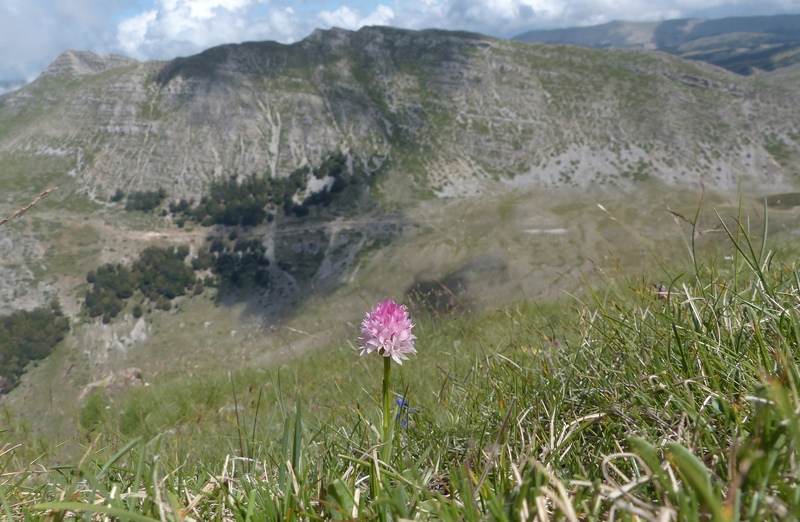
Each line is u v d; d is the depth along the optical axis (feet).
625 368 9.93
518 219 329.11
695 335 8.87
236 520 6.54
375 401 12.01
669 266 17.51
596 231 203.41
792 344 8.35
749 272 13.03
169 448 15.33
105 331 526.16
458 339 28.71
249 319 531.09
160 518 6.29
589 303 17.31
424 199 653.71
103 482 8.18
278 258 602.85
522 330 18.15
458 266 260.62
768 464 5.04
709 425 7.30
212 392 35.88
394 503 5.94
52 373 485.56
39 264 615.98
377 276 435.12
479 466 8.07
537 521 5.59
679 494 4.90
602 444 8.11
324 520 6.61
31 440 20.12
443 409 12.50
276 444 11.30
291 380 34.73
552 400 9.98
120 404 36.60
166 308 550.77
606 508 6.09
